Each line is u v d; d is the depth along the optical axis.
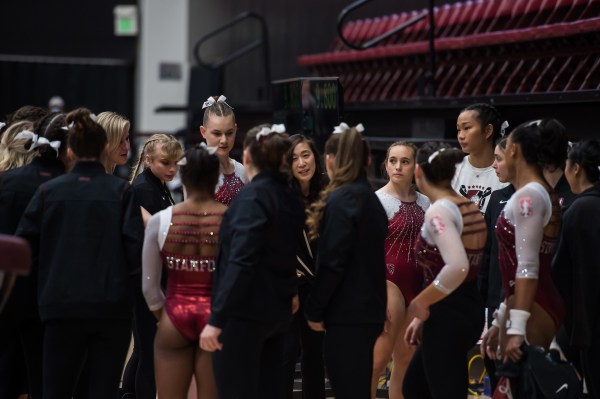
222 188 9.93
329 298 7.82
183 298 8.02
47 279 8.12
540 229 7.66
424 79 14.50
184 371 8.09
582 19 13.54
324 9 22.06
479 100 12.74
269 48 23.34
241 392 7.64
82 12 25.84
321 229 7.85
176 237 7.99
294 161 9.25
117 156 9.82
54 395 8.25
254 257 7.40
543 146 7.88
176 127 25.78
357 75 18.31
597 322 8.30
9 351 9.23
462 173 10.54
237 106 20.12
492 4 15.94
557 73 13.43
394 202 9.69
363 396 7.91
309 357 9.33
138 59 26.05
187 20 25.27
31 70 25.28
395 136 14.97
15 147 9.59
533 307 7.84
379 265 7.98
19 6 25.61
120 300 8.13
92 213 8.21
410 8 19.88
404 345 9.56
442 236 7.82
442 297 7.82
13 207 8.77
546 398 7.38
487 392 11.40
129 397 10.03
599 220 8.23
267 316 7.64
